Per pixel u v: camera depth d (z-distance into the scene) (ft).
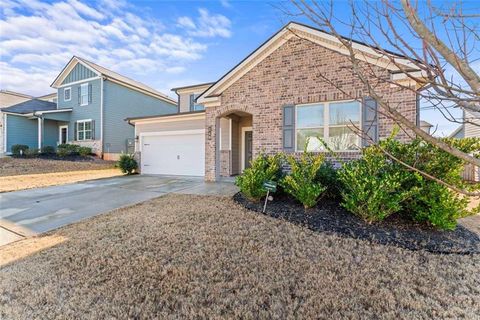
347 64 27.30
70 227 19.10
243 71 32.96
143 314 9.28
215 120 35.88
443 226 15.69
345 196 18.26
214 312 9.24
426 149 16.34
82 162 63.41
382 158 17.34
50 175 48.16
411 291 10.26
